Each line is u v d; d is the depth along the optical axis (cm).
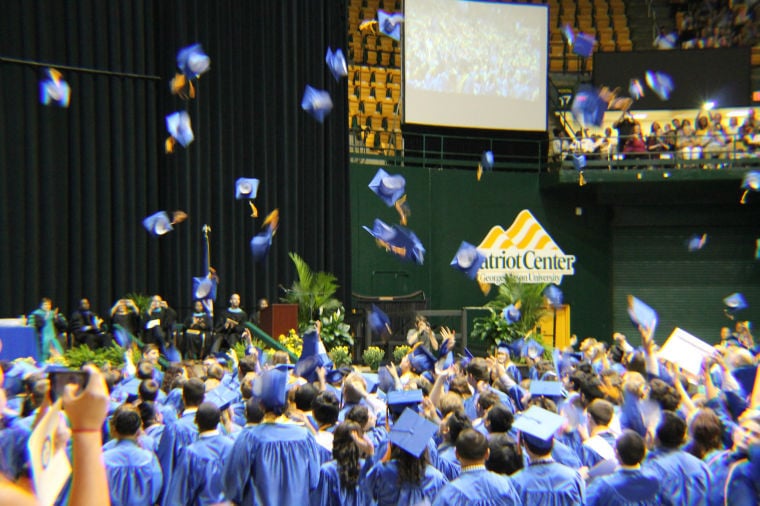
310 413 602
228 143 1845
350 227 2017
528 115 2194
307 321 1717
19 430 389
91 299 1672
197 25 1805
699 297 2316
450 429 518
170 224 1747
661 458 459
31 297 1603
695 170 2089
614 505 441
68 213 1667
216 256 1817
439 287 2128
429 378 819
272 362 787
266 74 1908
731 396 605
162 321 1510
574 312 2258
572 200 2272
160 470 526
